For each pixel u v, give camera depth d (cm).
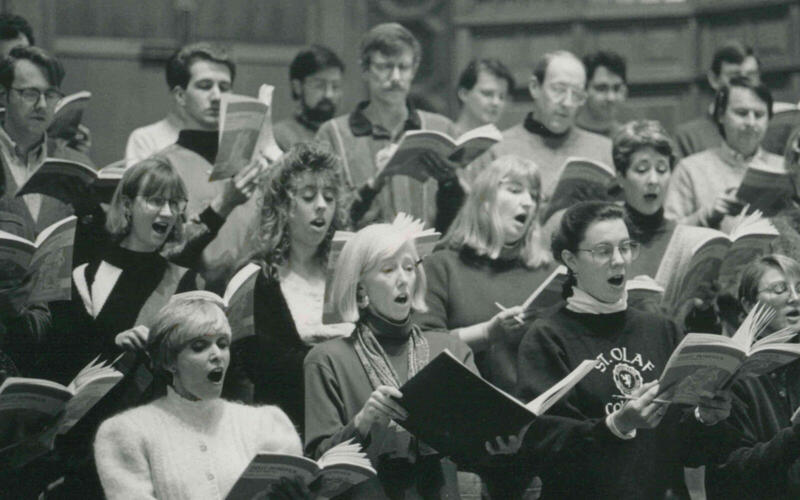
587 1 1423
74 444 709
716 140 1173
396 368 684
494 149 1070
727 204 939
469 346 771
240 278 711
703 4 1412
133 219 771
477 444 628
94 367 645
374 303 691
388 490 655
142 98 1330
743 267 853
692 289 826
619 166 899
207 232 809
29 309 755
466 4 1428
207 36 1357
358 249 698
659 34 1419
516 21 1422
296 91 1129
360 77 1411
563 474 668
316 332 779
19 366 741
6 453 626
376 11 1421
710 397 645
